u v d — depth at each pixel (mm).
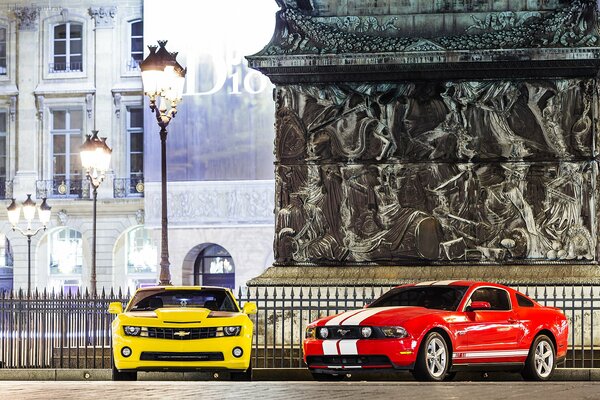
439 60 27969
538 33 28062
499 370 22359
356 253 28422
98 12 74125
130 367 22750
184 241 64938
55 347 28938
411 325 21016
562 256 28031
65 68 74625
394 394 16984
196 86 63969
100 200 73062
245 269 64312
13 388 18562
